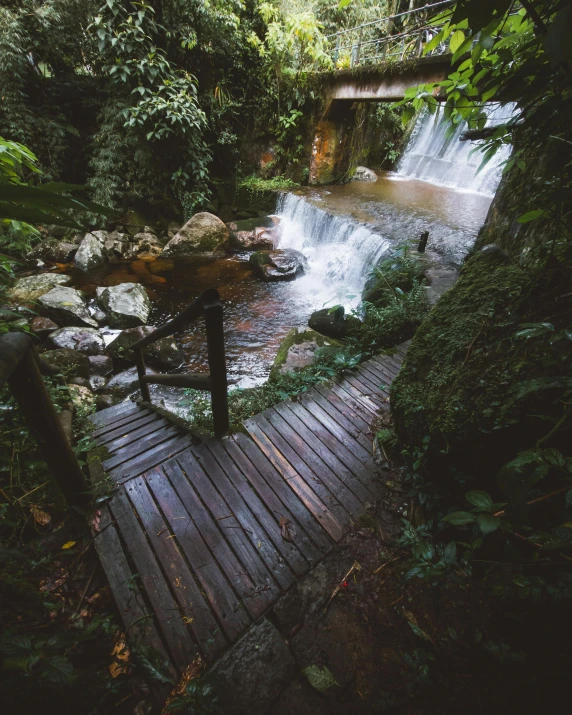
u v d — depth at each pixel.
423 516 2.01
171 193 8.93
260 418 2.74
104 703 1.29
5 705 0.98
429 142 11.44
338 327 5.24
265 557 1.83
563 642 1.34
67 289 6.00
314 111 9.81
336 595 1.69
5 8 6.55
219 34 8.08
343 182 10.87
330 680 1.41
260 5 8.62
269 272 7.44
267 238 8.85
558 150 1.14
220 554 1.83
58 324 5.64
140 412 3.04
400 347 3.87
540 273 1.72
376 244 6.70
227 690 1.38
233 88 9.40
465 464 1.78
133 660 1.35
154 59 7.13
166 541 1.87
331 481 2.26
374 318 4.35
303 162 10.52
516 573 1.55
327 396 3.05
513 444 1.57
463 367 1.92
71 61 7.91
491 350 1.83
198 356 5.50
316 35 8.64
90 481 2.16
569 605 1.34
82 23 7.06
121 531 1.89
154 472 2.24
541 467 1.17
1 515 1.72
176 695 1.35
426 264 5.64
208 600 1.65
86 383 4.50
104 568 1.71
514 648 1.43
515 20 1.14
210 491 2.15
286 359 4.48
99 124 8.04
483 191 9.80
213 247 8.41
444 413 1.86
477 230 7.18
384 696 1.37
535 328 1.32
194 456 2.37
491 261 2.21
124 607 1.59
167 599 1.64
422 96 1.47
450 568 1.69
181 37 7.60
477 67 1.25
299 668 1.46
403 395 2.23
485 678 1.38
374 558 1.84
